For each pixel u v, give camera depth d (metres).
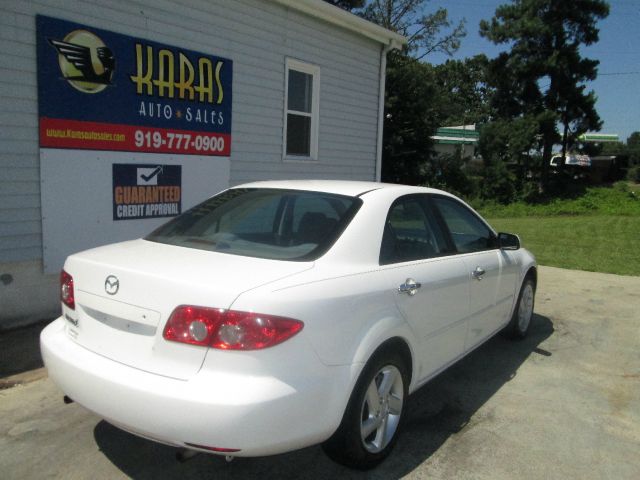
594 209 27.28
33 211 5.45
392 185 4.00
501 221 21.70
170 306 2.59
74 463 3.15
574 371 4.88
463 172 27.89
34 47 5.29
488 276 4.43
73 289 3.04
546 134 29.36
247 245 3.24
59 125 5.55
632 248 12.83
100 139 5.93
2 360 4.56
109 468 3.11
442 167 27.22
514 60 29.12
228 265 2.88
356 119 10.04
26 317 5.48
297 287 2.70
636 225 19.27
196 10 6.87
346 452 2.94
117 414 2.61
